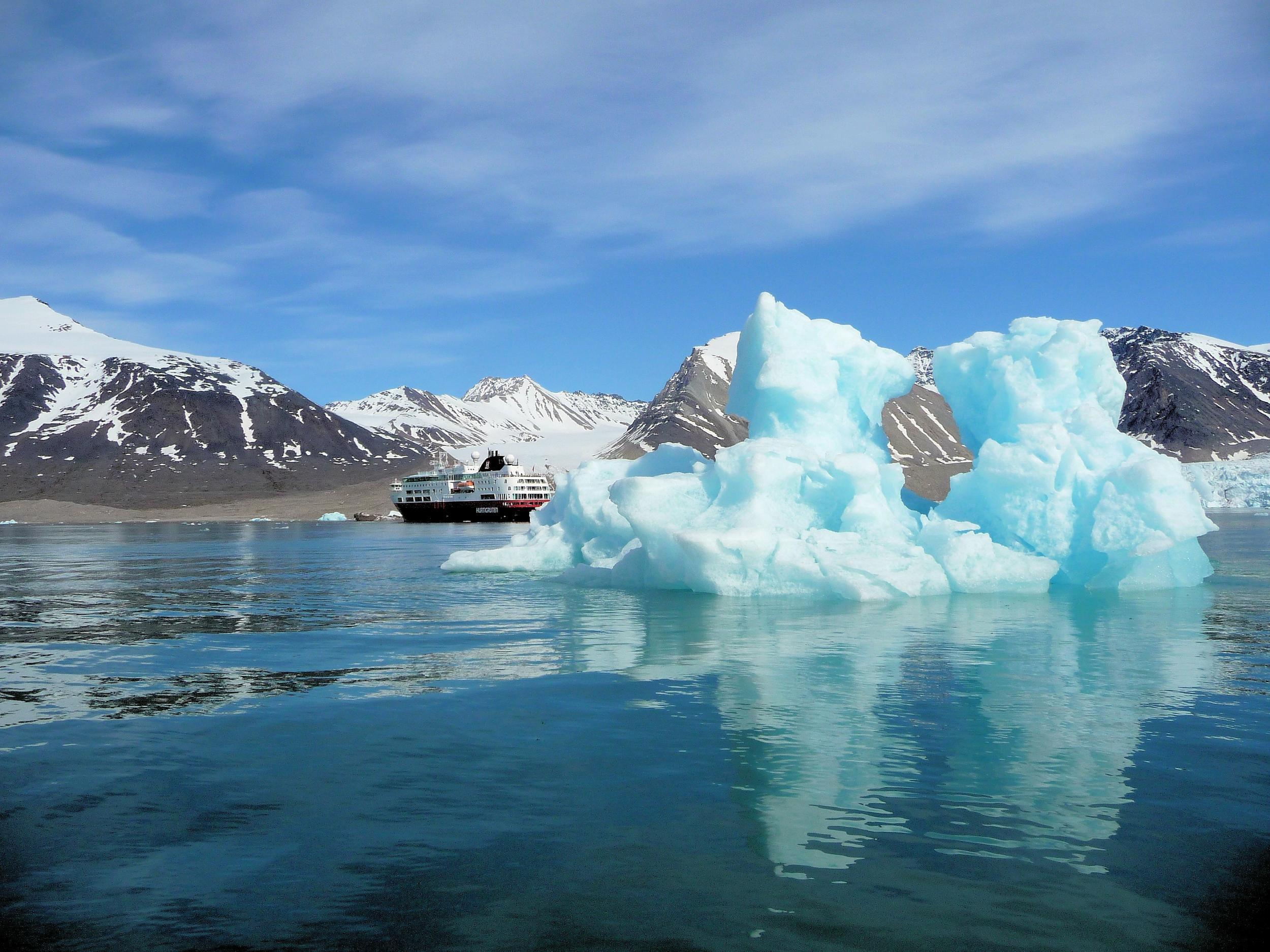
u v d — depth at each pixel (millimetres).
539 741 11133
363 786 9523
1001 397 28422
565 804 8930
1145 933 6371
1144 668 15367
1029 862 7496
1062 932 6391
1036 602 23875
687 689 14008
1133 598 24750
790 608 23219
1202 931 6391
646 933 6422
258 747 11086
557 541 35438
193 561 53094
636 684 14438
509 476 152500
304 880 7297
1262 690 13633
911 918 6602
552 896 6980
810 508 26031
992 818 8461
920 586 23891
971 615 21672
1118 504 23906
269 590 32438
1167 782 9406
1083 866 7418
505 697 13664
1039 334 28953
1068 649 17156
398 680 15102
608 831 8227
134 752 10930
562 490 37312
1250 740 10938
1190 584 27031
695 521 26234
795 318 28750
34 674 16250
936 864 7484
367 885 7203
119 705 13562
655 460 31594
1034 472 25281
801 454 25562
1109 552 23891
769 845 7871
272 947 6281
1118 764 10023
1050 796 9016
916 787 9328
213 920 6672
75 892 7129
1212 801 8852
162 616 25094
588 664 16203
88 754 10836
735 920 6594
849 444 27969
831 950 6176
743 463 25734
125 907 6875
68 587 35062
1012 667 15500
